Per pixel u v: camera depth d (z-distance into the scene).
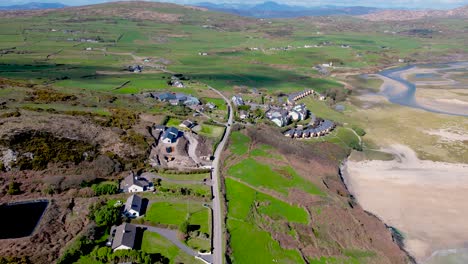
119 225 73.38
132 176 91.25
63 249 65.31
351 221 86.19
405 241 85.38
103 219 72.62
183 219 78.12
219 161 108.06
